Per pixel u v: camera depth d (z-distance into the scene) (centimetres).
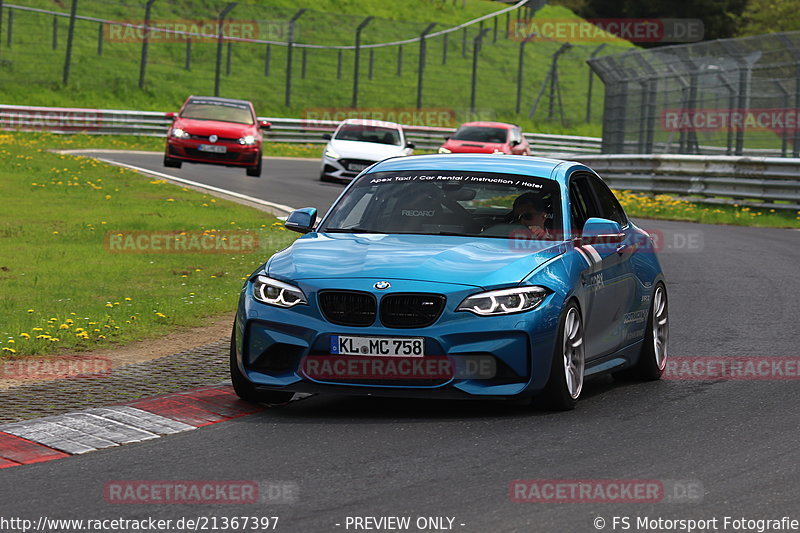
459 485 1903
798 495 1858
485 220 2762
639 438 2266
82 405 2556
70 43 16500
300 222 2881
